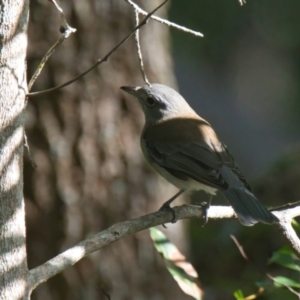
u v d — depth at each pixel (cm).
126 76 1285
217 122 2864
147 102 1145
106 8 1259
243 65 2530
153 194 1301
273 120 2766
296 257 835
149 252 1295
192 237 1573
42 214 1218
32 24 1212
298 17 2277
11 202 570
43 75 1216
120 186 1263
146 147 1095
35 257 1216
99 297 1238
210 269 1502
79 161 1234
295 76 2439
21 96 583
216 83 2742
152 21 1348
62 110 1226
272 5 2272
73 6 1231
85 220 1232
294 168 1617
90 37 1241
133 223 706
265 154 2775
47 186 1221
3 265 562
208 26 2122
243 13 2239
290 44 2317
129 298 1266
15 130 576
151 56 1345
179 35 2094
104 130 1252
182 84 2783
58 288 1221
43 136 1221
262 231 1484
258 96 2750
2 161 568
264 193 1596
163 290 1307
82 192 1234
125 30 1283
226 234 1548
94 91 1245
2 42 572
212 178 973
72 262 616
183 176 1036
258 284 830
